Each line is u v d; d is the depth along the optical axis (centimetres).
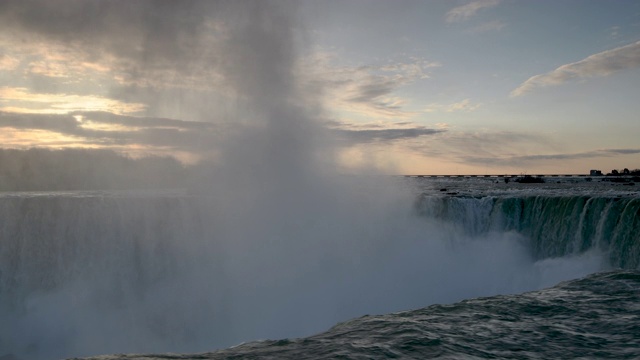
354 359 502
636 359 504
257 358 526
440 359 503
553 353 527
